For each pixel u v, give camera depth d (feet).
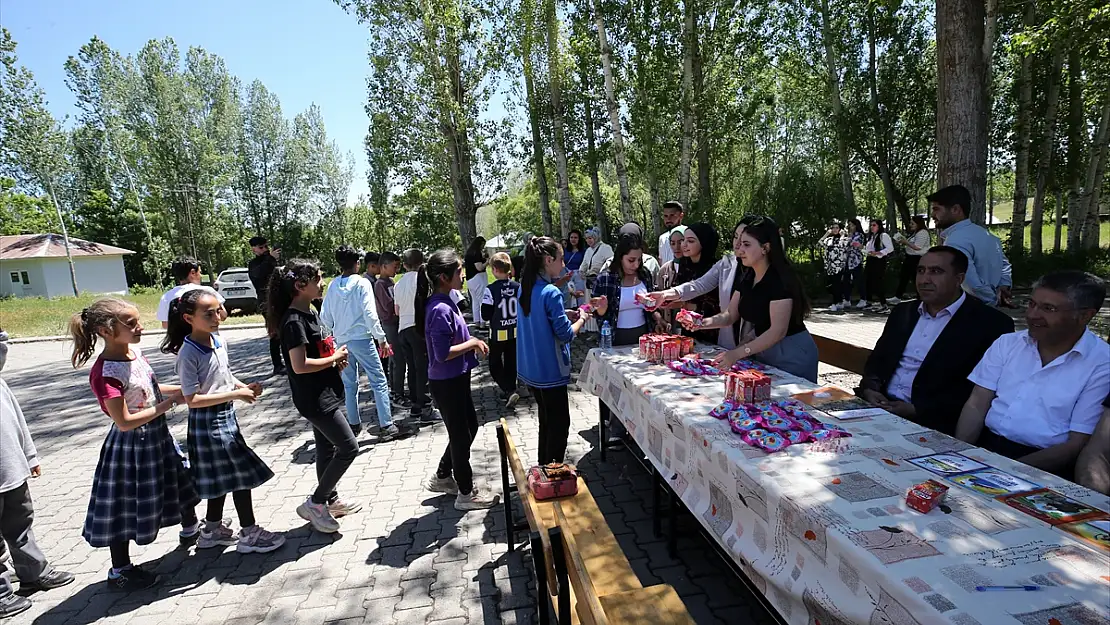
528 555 10.68
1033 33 27.22
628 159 55.31
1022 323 29.50
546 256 11.59
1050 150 50.55
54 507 14.11
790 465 6.63
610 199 92.12
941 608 4.05
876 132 53.98
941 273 9.16
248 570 10.59
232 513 12.91
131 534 9.89
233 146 128.88
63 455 17.94
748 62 48.44
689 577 9.75
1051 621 3.89
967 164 18.89
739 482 6.81
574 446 15.80
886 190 56.03
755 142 75.51
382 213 121.70
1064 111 53.98
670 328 15.29
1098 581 4.30
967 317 9.27
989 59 29.76
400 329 18.70
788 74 61.16
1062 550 4.71
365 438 17.29
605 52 38.63
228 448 10.56
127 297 85.56
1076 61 51.03
